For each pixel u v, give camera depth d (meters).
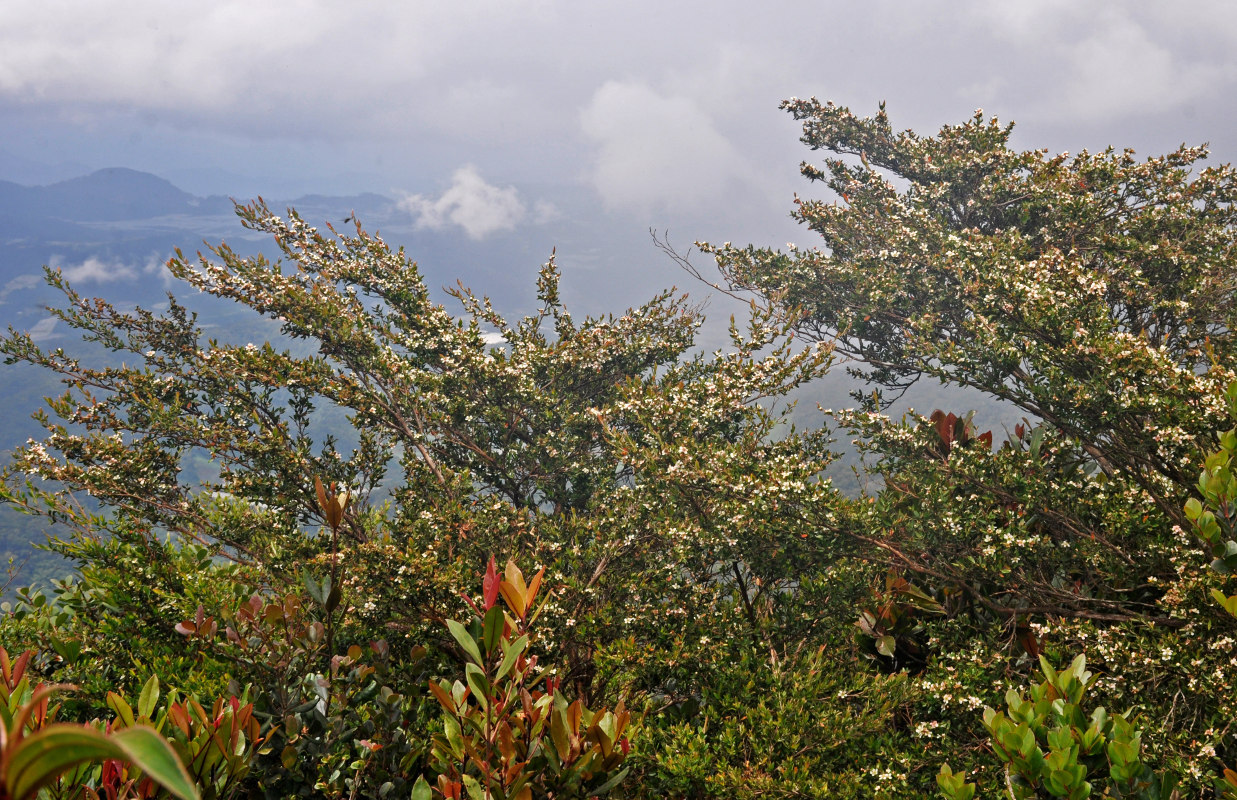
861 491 6.32
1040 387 6.16
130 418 7.30
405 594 4.89
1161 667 4.22
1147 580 5.02
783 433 7.36
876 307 9.27
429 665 5.05
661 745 4.55
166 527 6.99
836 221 10.58
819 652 5.38
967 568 5.46
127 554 5.82
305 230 8.91
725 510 5.86
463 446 7.94
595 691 5.43
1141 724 3.93
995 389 6.68
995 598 5.79
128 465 6.82
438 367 8.53
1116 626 4.60
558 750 2.66
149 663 4.74
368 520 7.20
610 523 6.07
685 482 6.02
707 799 4.34
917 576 6.26
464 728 2.67
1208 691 4.00
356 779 3.28
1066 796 2.66
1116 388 5.76
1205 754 3.58
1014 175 10.07
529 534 6.13
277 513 6.92
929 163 10.61
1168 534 5.32
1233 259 7.98
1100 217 9.19
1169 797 2.73
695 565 6.17
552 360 8.46
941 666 4.98
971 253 8.27
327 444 7.52
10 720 2.06
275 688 3.51
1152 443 5.40
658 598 5.58
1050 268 7.15
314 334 7.81
